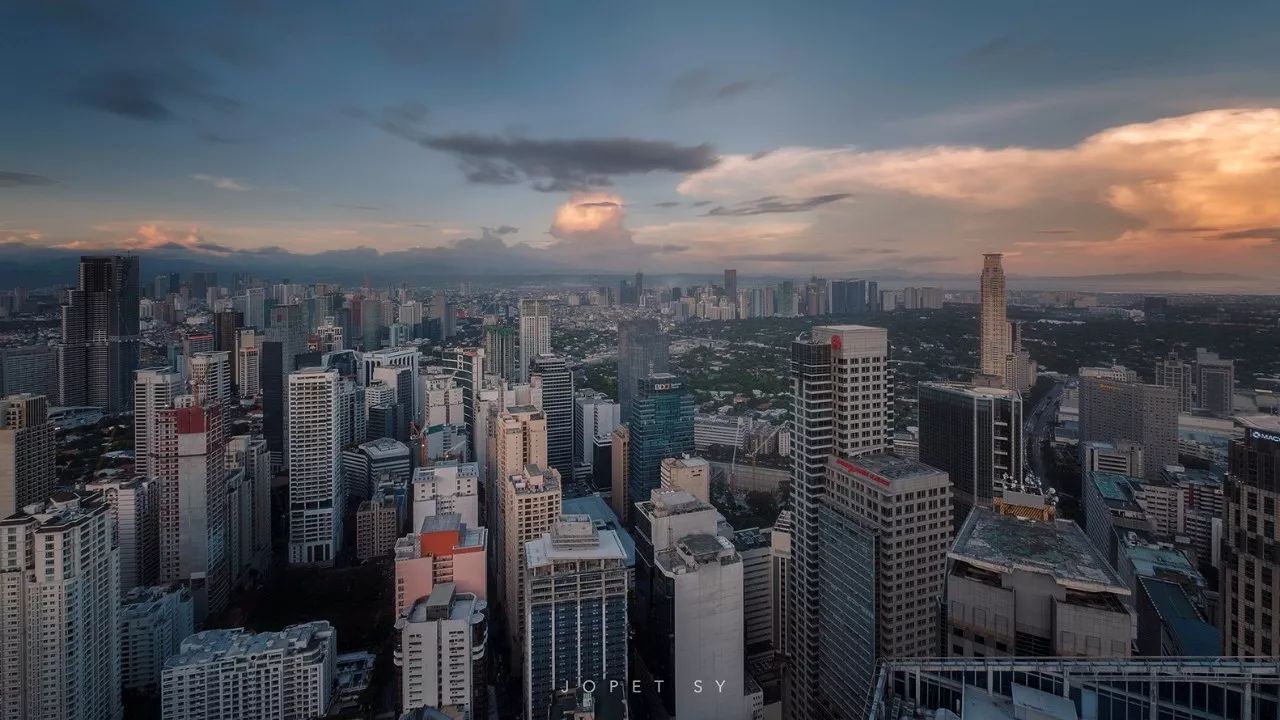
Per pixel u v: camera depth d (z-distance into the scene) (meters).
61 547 180.75
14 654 178.75
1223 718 75.88
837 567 194.00
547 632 188.12
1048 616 114.62
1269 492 111.25
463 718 194.50
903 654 176.88
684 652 194.12
